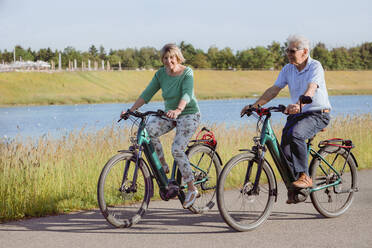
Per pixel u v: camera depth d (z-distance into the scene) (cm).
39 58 14588
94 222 496
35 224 488
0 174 614
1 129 2261
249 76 11438
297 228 462
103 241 421
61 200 592
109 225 482
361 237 428
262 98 505
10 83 7700
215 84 10094
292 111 438
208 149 545
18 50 14738
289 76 502
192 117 503
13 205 534
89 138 880
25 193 564
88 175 677
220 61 12875
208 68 12750
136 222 478
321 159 507
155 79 518
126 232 452
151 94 522
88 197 619
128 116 487
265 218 470
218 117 2747
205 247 401
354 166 535
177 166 514
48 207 555
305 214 523
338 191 517
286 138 478
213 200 556
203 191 545
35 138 913
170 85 505
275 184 477
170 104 511
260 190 471
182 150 498
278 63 13288
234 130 1114
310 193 497
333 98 6425
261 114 461
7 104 6094
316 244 407
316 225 473
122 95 7794
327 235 436
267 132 467
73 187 639
